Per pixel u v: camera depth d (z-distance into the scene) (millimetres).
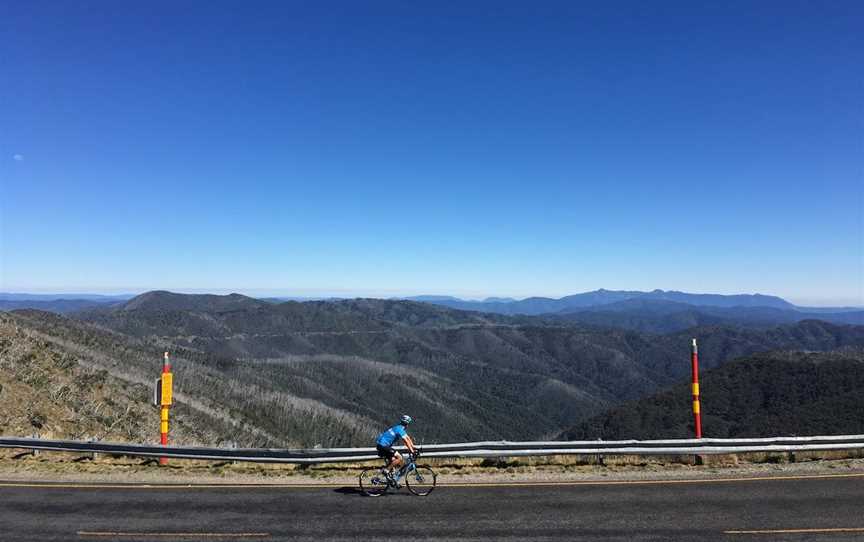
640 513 9859
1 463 15508
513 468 13555
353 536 8914
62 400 28781
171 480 13203
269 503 10969
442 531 9094
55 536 9133
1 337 33938
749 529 8945
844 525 9086
